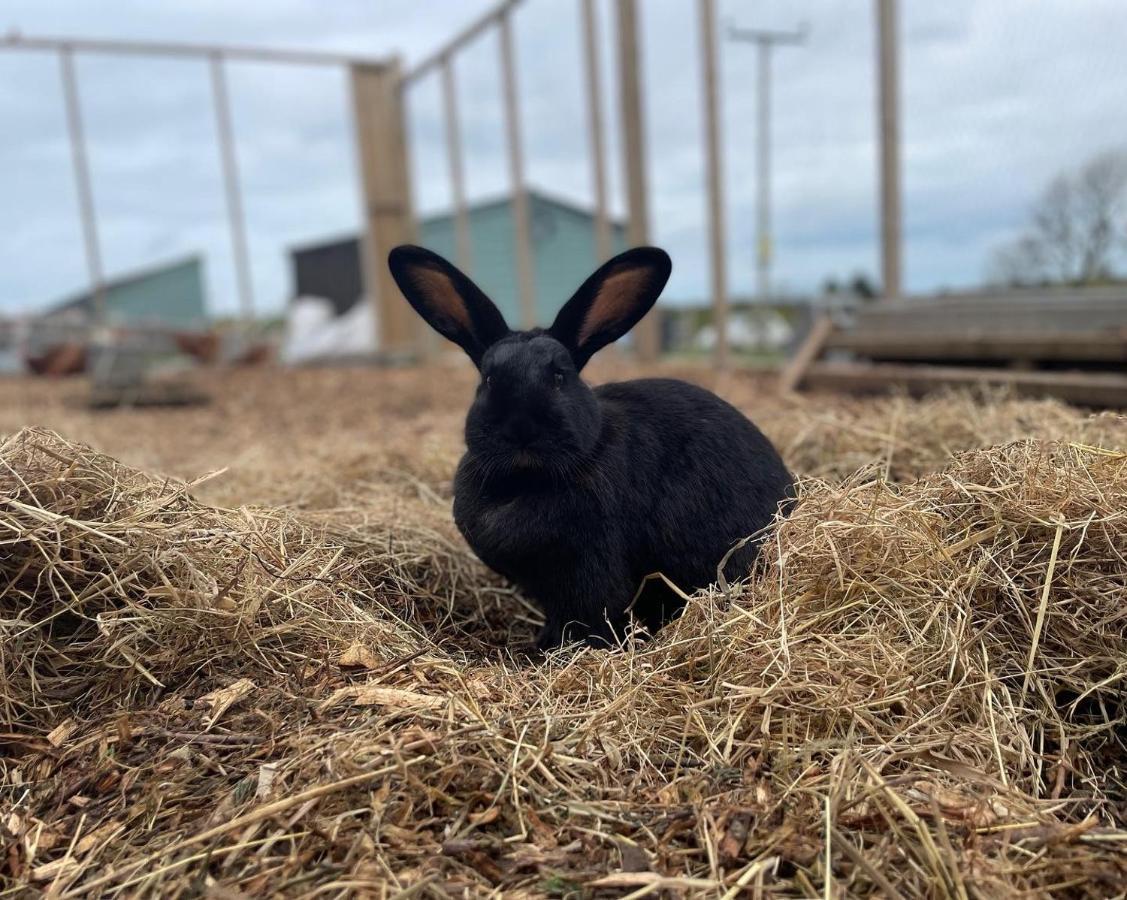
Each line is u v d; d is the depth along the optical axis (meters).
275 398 2.50
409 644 0.61
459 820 0.44
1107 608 0.56
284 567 0.66
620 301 0.69
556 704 0.53
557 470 0.63
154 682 0.55
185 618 0.58
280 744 0.49
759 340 2.64
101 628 0.57
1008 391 1.23
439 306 0.70
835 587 0.60
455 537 0.84
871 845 0.42
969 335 1.49
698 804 0.44
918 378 1.40
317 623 0.61
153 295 5.86
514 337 0.67
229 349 3.79
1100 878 0.40
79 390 2.98
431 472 1.09
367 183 3.78
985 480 0.66
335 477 1.08
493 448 0.63
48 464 0.64
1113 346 1.28
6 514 0.59
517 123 2.85
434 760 0.46
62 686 0.56
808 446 1.04
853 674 0.53
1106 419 0.89
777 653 0.54
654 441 0.69
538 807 0.45
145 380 2.48
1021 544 0.61
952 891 0.39
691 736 0.51
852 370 1.53
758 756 0.49
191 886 0.40
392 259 0.69
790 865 0.41
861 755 0.47
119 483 0.66
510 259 4.02
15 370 4.20
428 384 2.55
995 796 0.45
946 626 0.56
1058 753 0.52
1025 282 1.74
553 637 0.69
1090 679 0.55
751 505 0.70
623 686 0.55
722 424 0.72
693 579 0.69
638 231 2.28
